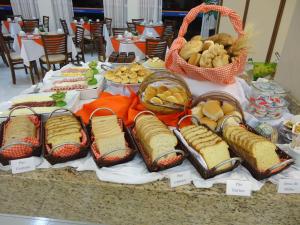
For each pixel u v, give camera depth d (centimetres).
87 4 603
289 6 201
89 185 71
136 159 78
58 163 75
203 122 91
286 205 70
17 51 367
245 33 105
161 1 547
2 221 81
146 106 100
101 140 73
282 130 93
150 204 73
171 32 431
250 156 72
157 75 103
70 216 81
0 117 94
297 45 117
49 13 561
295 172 74
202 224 77
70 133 77
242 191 69
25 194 76
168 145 73
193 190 70
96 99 116
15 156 73
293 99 116
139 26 476
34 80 349
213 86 107
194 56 105
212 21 534
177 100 99
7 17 538
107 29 513
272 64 151
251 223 75
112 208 76
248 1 241
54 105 103
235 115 89
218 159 72
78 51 406
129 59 200
